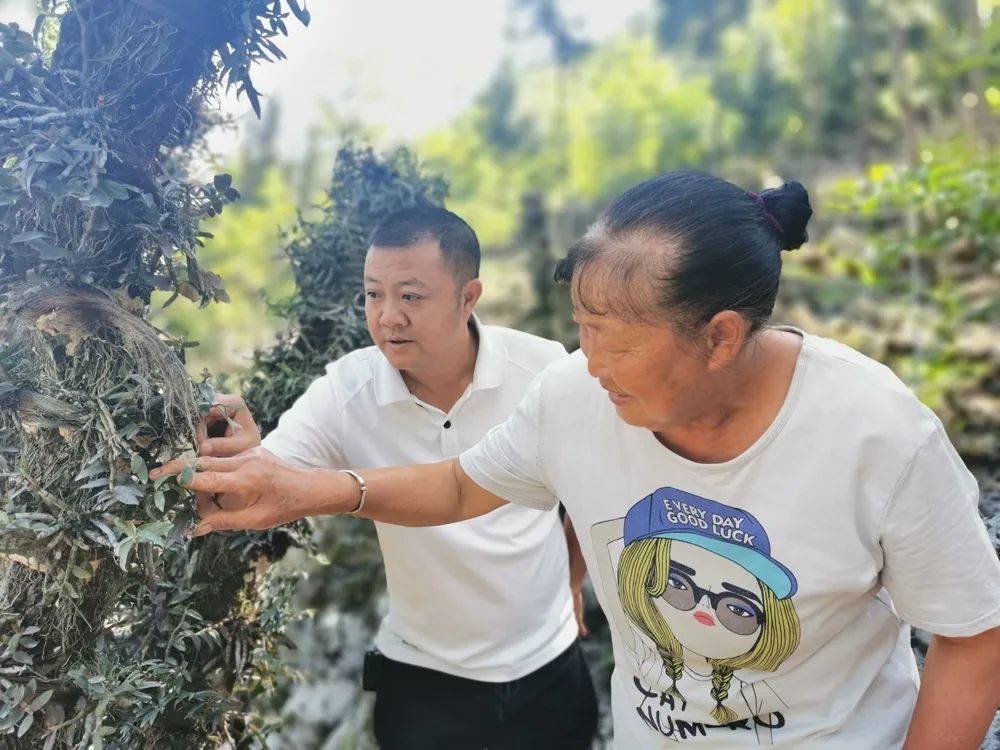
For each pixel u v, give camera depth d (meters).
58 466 0.98
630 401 0.94
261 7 0.99
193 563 1.33
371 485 1.21
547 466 1.12
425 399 1.55
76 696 1.05
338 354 1.75
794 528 0.94
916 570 0.93
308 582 2.76
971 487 0.94
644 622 1.06
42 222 0.99
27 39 0.99
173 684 1.22
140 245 1.03
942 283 3.19
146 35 0.98
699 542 0.99
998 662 0.94
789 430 0.93
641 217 0.87
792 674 1.01
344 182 1.89
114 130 0.98
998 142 3.79
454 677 1.62
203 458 1.07
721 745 1.06
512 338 1.59
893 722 1.03
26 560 0.96
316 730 2.54
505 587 1.57
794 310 3.63
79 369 0.99
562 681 1.69
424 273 1.41
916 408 0.91
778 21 7.05
